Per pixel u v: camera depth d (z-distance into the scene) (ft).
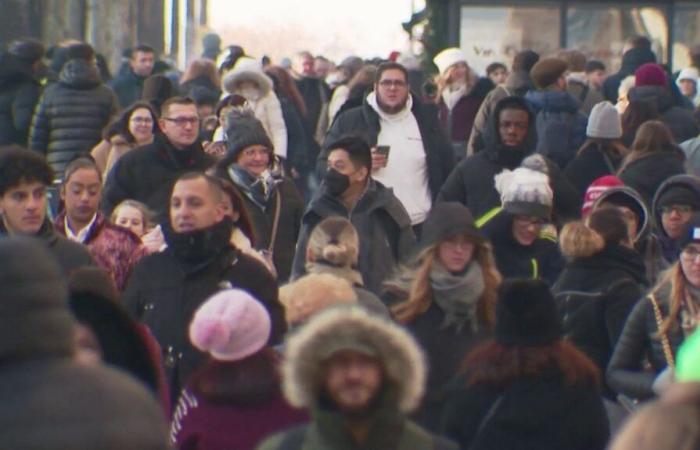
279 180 140.15
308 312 92.58
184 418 82.07
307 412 81.10
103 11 406.41
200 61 226.58
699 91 238.07
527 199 124.36
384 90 152.15
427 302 101.09
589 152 156.04
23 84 206.28
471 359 88.63
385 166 151.53
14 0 400.88
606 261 108.37
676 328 101.09
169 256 99.91
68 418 50.29
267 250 137.59
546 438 87.04
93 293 79.92
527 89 184.24
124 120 168.14
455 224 101.14
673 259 126.21
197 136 143.43
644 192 145.69
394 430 70.85
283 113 196.24
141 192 142.41
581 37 251.39
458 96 203.82
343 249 107.65
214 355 81.92
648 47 220.64
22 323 51.85
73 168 117.80
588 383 87.56
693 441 47.03
